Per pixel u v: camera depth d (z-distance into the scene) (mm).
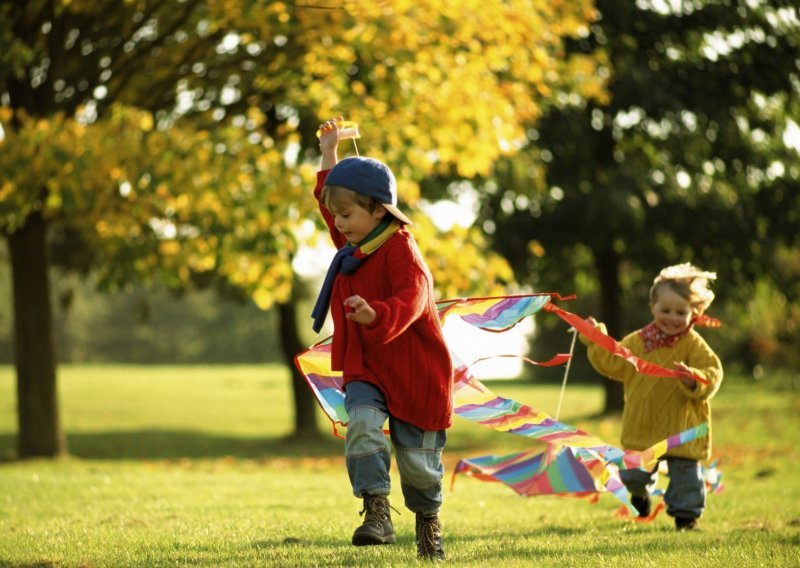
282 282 18766
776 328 56219
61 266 29359
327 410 7332
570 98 24188
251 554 7082
